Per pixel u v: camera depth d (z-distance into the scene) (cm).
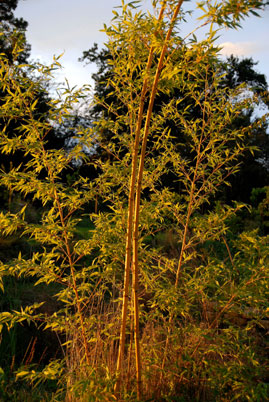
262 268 288
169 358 323
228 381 299
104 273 312
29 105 280
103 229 307
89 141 291
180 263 330
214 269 314
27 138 275
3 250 610
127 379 288
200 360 304
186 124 341
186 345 329
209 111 329
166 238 656
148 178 331
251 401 269
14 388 343
